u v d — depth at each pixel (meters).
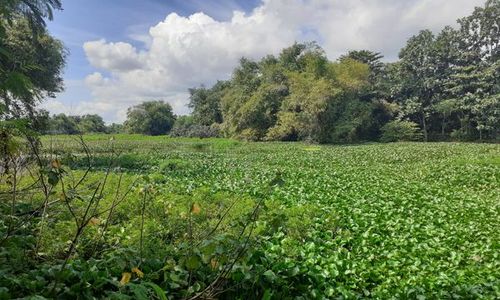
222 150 41.38
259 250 6.37
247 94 65.38
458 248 8.77
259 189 13.91
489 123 58.56
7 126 4.48
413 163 27.95
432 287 6.27
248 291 5.12
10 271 4.50
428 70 67.50
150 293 4.23
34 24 11.99
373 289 6.50
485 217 11.48
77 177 13.15
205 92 83.81
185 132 70.81
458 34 68.19
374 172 22.33
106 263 4.80
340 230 9.57
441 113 65.31
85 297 4.07
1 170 5.77
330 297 5.89
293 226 9.21
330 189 15.28
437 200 13.79
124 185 11.96
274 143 53.94
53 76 23.12
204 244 3.98
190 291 4.34
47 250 5.69
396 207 12.55
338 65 61.59
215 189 14.45
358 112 59.72
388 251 8.27
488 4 64.94
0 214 5.94
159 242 6.46
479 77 61.41
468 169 21.92
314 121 55.47
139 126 89.44
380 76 72.25
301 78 56.44
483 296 5.85
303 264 6.90
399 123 62.66
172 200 10.25
